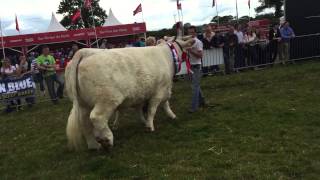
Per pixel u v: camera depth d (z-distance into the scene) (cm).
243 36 1762
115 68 749
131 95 788
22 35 3653
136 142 823
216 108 1073
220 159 686
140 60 811
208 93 1334
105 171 674
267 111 988
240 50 1744
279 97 1151
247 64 1781
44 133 1037
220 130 866
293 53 1861
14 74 1525
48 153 829
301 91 1211
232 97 1216
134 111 1121
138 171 660
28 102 1519
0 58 3775
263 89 1309
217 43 1725
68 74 754
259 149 721
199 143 788
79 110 761
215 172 632
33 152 854
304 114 934
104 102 733
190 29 1005
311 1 1906
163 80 877
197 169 647
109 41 4156
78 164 723
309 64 1770
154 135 867
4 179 707
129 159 723
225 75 1697
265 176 595
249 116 959
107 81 730
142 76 805
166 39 977
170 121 973
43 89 1805
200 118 980
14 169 759
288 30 1830
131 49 818
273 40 1809
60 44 4009
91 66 727
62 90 1595
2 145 961
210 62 1730
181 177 618
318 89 1225
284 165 637
